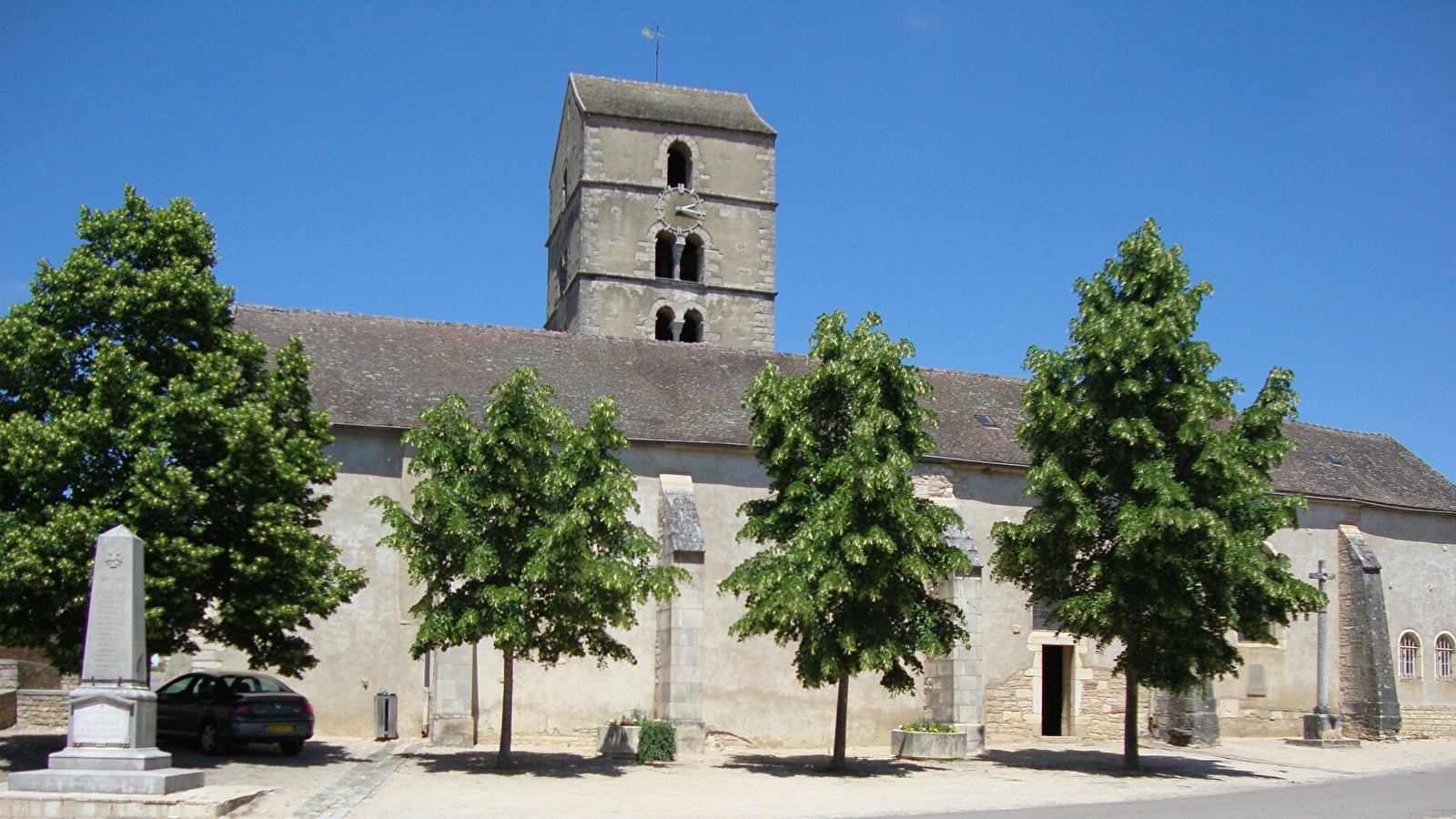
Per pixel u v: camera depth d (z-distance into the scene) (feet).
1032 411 77.05
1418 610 111.04
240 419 60.29
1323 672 99.96
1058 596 76.48
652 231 117.08
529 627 65.16
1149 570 71.77
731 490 87.81
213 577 61.93
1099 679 96.43
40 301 62.39
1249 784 71.36
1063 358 76.54
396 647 79.92
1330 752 93.50
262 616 61.16
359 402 82.17
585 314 114.73
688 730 79.46
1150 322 74.02
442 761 69.26
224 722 67.05
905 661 72.28
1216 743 95.04
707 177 119.55
